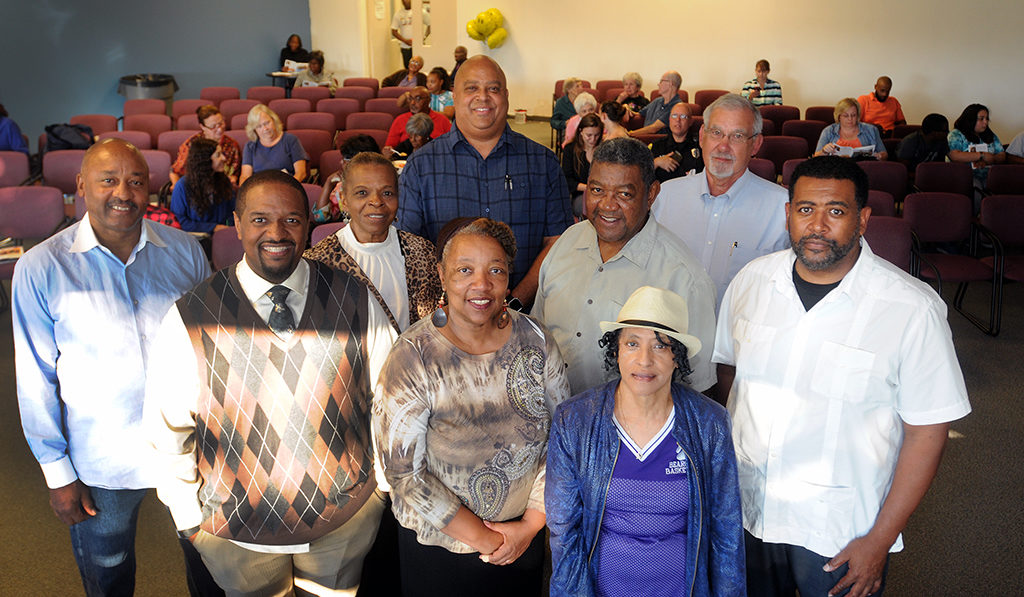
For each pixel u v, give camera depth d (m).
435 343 1.74
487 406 1.75
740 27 11.59
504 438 1.78
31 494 3.24
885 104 9.54
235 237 4.01
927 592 2.67
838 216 1.71
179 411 1.77
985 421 3.92
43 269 1.93
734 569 1.76
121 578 2.21
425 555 1.86
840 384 1.78
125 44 11.45
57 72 10.94
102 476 2.05
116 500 2.10
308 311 1.80
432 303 2.40
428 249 2.43
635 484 1.73
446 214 2.68
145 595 2.63
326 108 8.98
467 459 1.76
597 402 1.75
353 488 1.89
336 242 2.34
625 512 1.75
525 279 2.64
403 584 1.95
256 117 6.20
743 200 2.76
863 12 10.62
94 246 1.98
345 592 2.01
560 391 1.88
